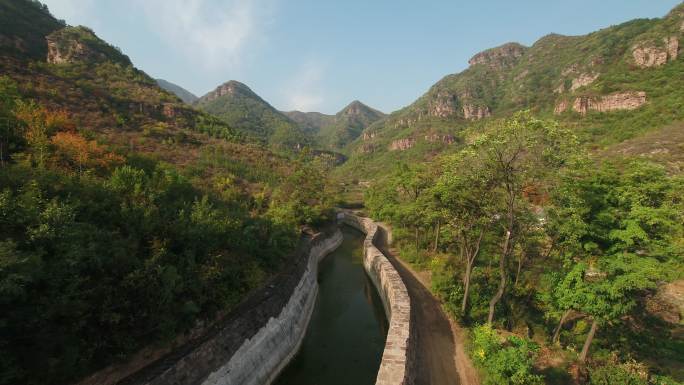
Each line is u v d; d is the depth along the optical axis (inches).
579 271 594.2
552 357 660.1
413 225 1605.6
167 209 861.2
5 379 393.7
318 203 2311.8
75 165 995.9
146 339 566.3
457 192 867.4
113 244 580.4
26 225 513.0
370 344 946.7
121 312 535.2
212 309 709.3
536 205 923.4
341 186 4650.6
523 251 898.1
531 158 613.9
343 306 1224.8
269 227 1248.2
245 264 915.4
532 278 909.2
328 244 1950.1
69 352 453.1
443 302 979.9
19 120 1039.0
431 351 751.7
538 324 799.1
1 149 900.6
